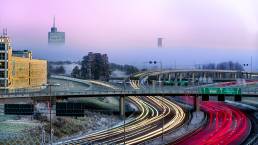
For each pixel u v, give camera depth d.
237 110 175.38
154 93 158.12
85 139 101.00
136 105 182.25
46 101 139.25
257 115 159.75
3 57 164.62
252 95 154.12
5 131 94.12
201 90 157.75
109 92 152.88
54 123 110.38
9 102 129.38
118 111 160.62
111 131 116.12
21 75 190.00
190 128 124.75
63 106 76.88
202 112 164.75
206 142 102.19
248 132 119.12
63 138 100.81
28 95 134.62
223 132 118.69
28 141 90.06
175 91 159.62
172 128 124.12
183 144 98.88
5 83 164.25
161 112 162.62
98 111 154.25
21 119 109.75
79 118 127.81
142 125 129.50
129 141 100.50
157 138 105.81
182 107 180.50
